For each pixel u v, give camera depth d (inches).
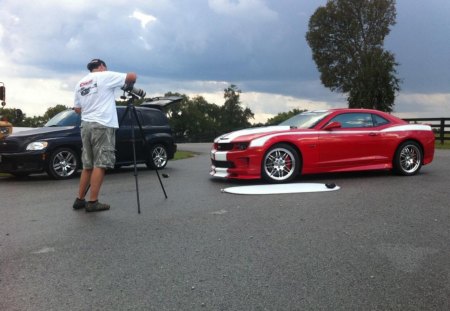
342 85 2049.7
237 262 133.4
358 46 2001.7
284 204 217.3
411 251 142.3
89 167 215.8
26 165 342.6
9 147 344.8
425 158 329.4
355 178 311.0
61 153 355.9
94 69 224.5
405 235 160.7
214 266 130.3
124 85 221.0
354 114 314.3
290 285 115.7
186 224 179.9
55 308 104.2
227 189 263.3
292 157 291.3
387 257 136.6
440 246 147.3
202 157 603.8
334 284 116.0
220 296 109.7
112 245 152.7
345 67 2004.2
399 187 267.1
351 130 307.3
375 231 166.2
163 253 142.9
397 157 319.9
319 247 147.1
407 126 325.4
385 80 1222.3
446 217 187.6
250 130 304.8
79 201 217.3
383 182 289.3
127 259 137.8
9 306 105.6
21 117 547.5
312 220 183.9
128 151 403.9
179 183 301.9
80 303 106.7
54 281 120.8
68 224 184.7
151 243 154.2
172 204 222.8
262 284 116.6
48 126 376.8
